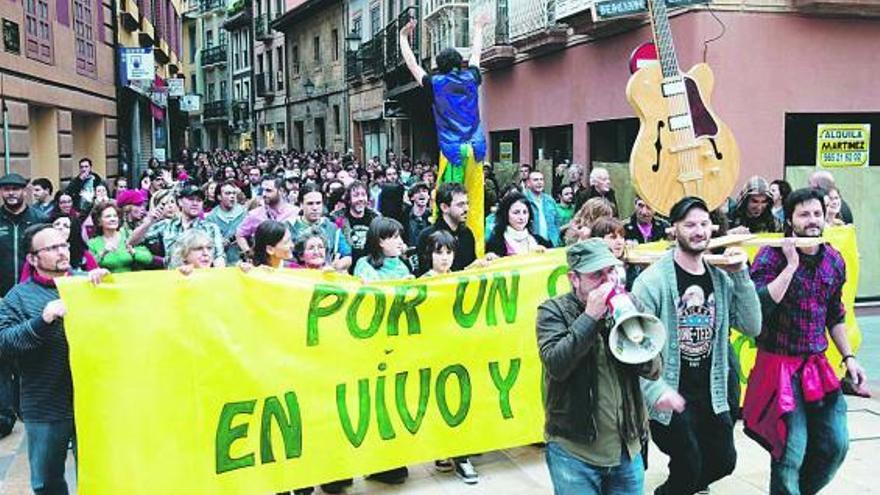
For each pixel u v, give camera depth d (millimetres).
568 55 17062
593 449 3906
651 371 3930
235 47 64312
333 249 8398
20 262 7891
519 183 15039
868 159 13375
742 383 7031
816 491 5137
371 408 5625
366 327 5598
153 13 30375
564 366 3783
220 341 5082
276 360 5281
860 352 9305
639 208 8008
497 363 6059
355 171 20828
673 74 6812
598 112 15891
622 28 14695
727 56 12578
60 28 16719
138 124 26312
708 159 6898
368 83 35062
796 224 5008
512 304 6090
